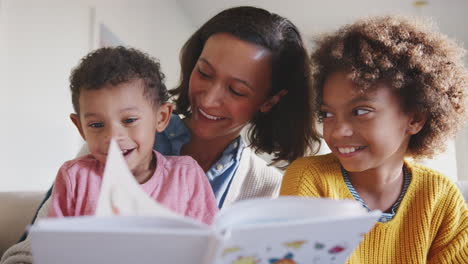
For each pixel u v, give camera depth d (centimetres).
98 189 81
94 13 226
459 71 91
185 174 91
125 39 267
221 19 109
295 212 51
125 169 53
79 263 47
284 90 115
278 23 110
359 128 83
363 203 90
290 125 121
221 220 46
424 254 86
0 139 163
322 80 92
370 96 81
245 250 49
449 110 89
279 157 126
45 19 189
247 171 114
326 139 88
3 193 117
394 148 84
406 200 90
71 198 79
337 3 364
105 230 42
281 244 50
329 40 96
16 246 79
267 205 50
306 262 55
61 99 203
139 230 43
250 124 125
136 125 83
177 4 381
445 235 88
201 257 46
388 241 86
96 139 81
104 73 81
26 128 178
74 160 86
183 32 400
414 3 357
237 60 97
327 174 92
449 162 329
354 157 84
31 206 116
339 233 51
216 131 104
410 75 85
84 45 220
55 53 196
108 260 46
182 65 122
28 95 179
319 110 99
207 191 92
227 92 99
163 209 51
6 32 166
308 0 360
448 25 397
